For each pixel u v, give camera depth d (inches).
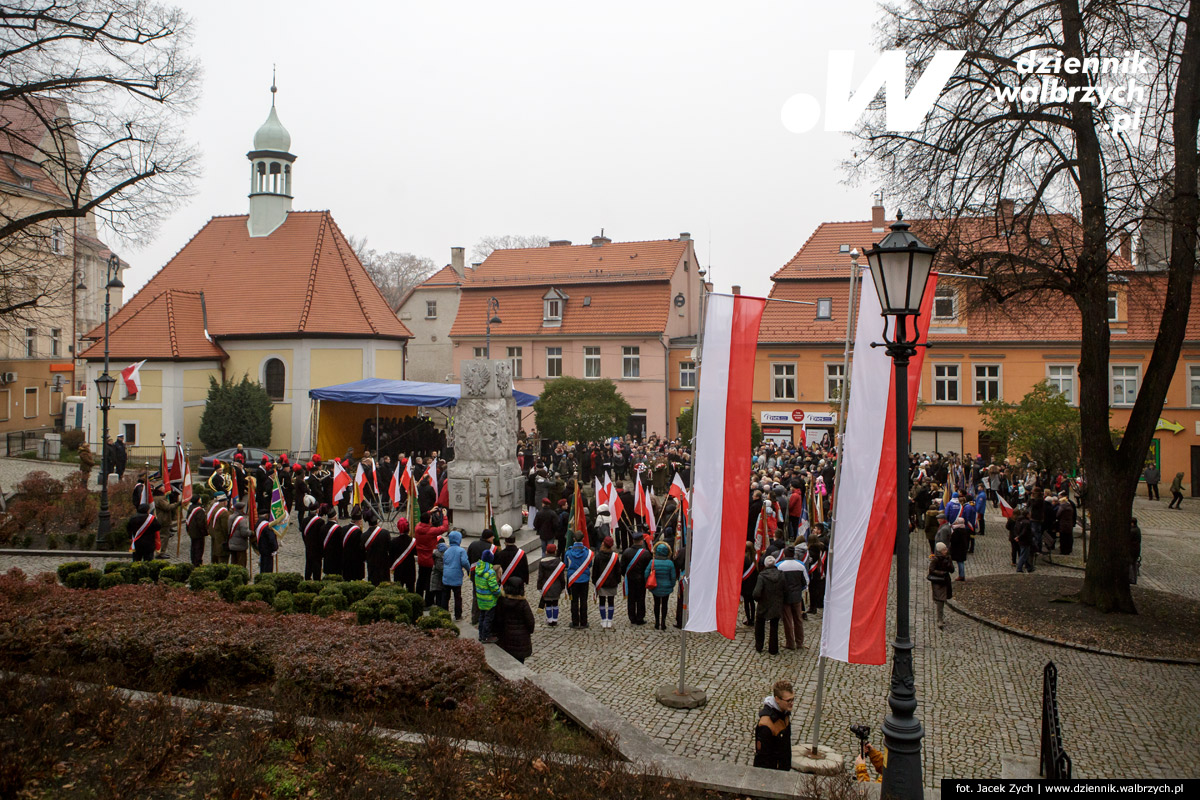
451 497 888.3
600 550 604.1
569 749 340.2
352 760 287.3
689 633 588.1
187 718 319.0
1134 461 633.6
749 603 612.4
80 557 761.0
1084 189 642.2
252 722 327.6
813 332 1708.9
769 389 1734.7
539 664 515.8
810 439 1708.9
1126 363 1509.6
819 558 659.4
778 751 335.3
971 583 740.0
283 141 1752.0
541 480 1019.9
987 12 645.9
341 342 1624.0
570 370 1975.9
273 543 666.8
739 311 434.9
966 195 657.6
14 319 860.0
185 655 374.3
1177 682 498.6
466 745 324.5
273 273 1692.9
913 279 305.9
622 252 2092.8
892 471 384.2
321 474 993.5
